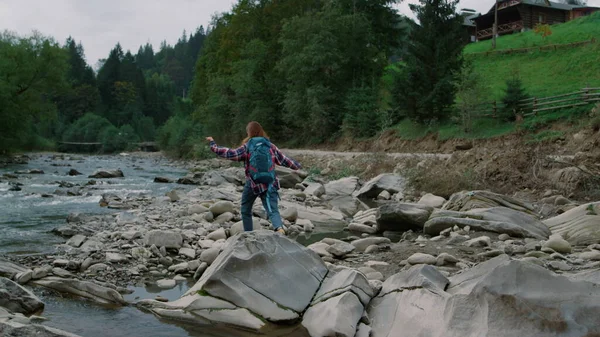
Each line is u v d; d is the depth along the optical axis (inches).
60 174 1026.7
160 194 653.3
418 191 586.6
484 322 151.3
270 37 2031.3
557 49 1505.9
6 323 158.1
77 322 193.2
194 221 410.9
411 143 1190.9
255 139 255.3
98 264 273.3
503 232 334.0
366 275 235.3
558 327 141.9
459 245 309.1
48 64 1873.8
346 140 1438.2
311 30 1551.4
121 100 4549.7
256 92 1861.5
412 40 1269.7
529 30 1971.0
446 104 1190.3
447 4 1235.9
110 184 808.3
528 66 1475.1
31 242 339.0
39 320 189.5
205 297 197.6
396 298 187.2
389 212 386.9
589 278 165.9
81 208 508.4
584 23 1800.0
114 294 220.5
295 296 196.5
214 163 1487.5
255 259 202.2
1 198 580.1
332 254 298.8
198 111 2295.8
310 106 1539.1
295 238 371.9
